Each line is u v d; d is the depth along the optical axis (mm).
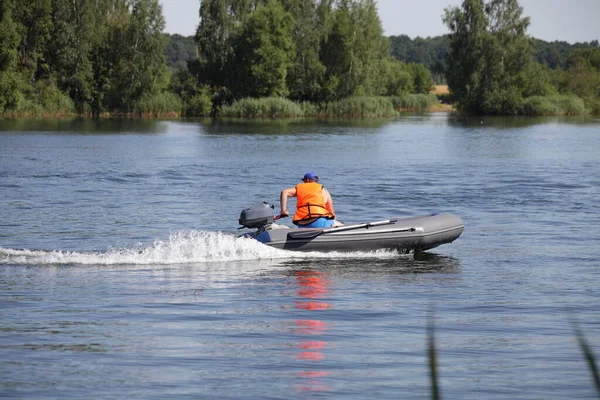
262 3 120812
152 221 21891
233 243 16812
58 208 24297
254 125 86688
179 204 25516
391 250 17297
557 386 8680
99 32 106875
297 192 17469
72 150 49156
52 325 11258
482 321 11695
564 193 28875
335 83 116812
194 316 11875
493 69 123812
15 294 13250
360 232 17141
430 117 116875
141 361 9570
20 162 40375
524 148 52719
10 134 65312
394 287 14141
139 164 39906
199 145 54656
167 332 10953
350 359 9680
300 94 119062
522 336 10836
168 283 14273
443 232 17578
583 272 15547
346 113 112688
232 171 36688
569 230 20891
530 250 18031
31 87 97938
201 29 116688
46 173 35062
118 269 15461
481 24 123375
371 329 11180
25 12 100875
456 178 33812
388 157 45031
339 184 31438
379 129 79438
